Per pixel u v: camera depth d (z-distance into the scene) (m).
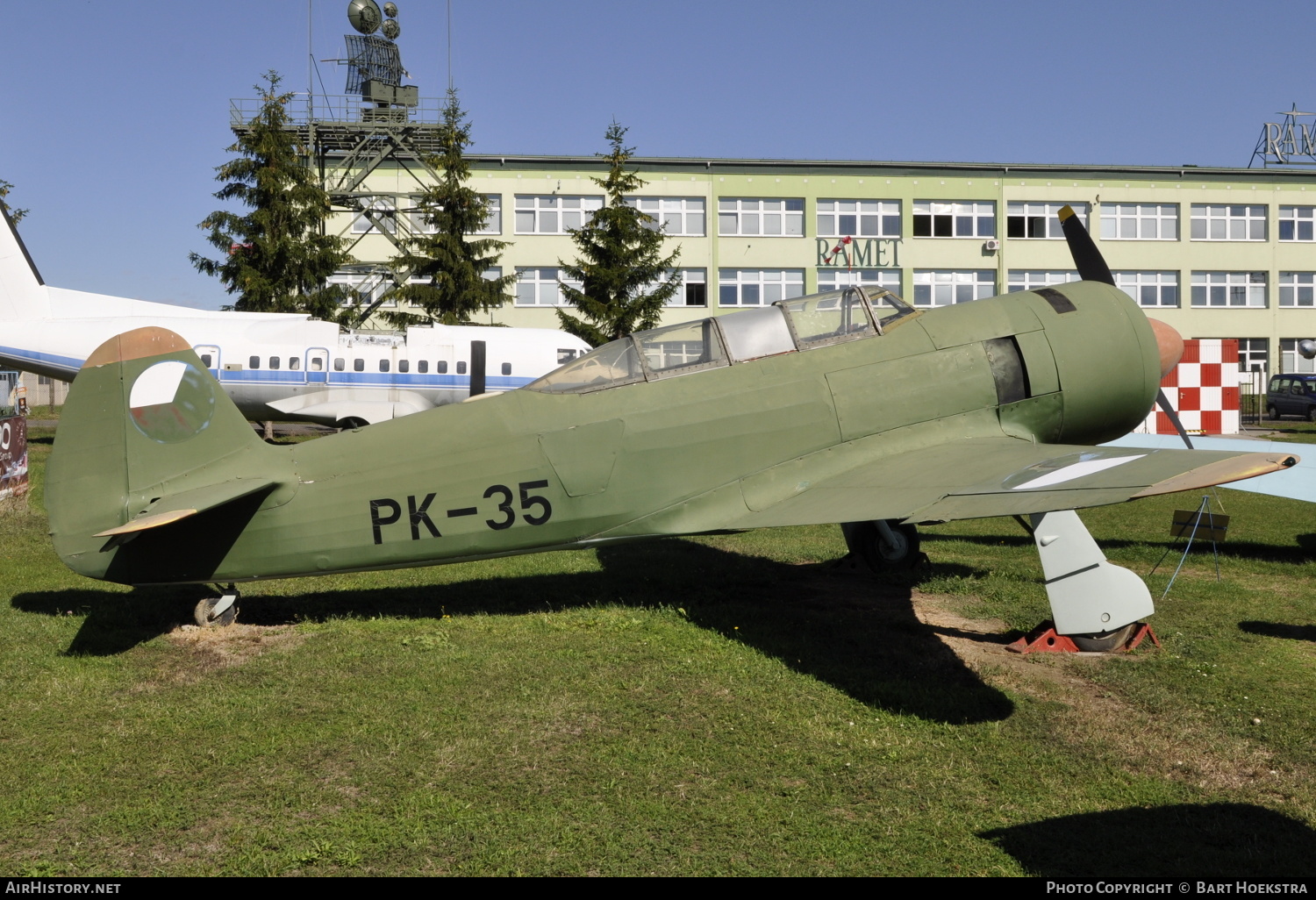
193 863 3.92
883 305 8.41
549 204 39.31
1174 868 3.86
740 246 40.44
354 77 35.53
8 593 8.77
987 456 7.02
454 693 5.96
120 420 7.41
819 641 7.21
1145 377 8.48
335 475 7.58
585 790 4.58
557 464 7.64
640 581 9.54
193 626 7.56
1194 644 7.04
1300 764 4.86
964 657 6.80
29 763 4.88
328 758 4.97
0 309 22.28
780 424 7.75
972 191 41.50
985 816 4.32
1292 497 9.51
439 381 23.17
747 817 4.31
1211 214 43.06
